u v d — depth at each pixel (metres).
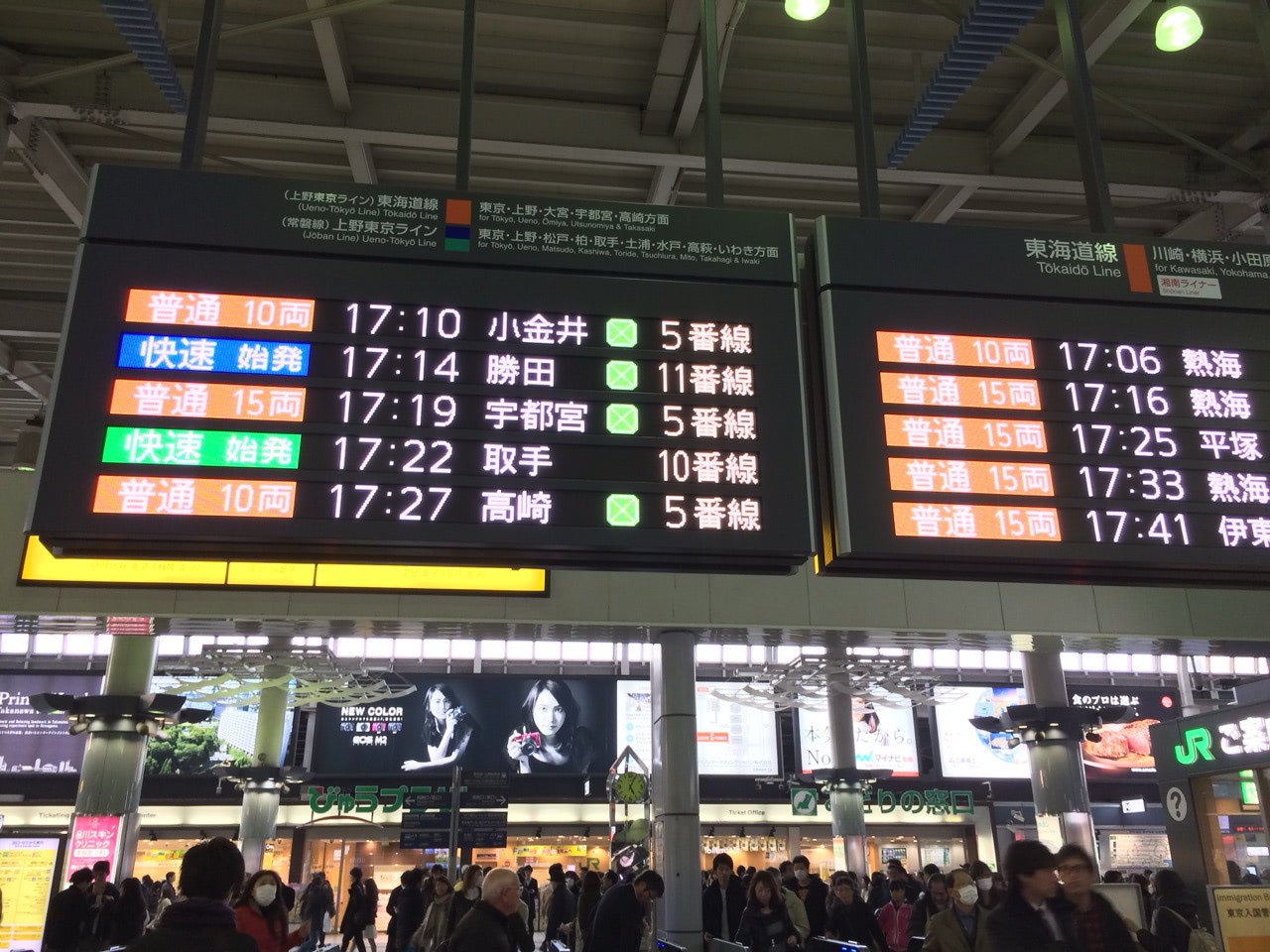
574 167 14.79
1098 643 15.02
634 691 41.66
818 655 32.72
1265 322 7.34
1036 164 14.49
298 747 39.72
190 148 6.79
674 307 6.70
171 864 36.78
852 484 6.32
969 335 6.88
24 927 9.97
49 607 12.52
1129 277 7.27
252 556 5.96
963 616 14.03
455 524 5.90
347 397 6.14
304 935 9.16
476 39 12.63
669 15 12.10
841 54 12.89
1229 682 44.00
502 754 40.12
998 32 7.96
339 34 12.32
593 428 6.28
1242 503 6.71
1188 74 13.18
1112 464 6.67
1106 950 5.01
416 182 15.09
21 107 12.83
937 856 40.94
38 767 37.66
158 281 6.24
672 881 14.93
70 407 5.84
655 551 6.07
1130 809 41.19
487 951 5.46
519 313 6.54
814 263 7.11
